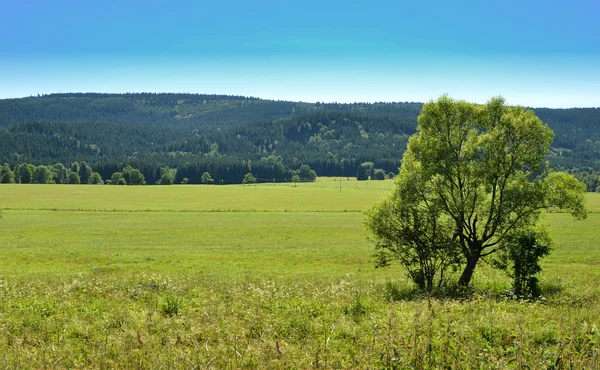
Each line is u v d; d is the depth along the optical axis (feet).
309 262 143.23
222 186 598.75
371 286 78.95
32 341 38.93
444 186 86.02
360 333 38.96
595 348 28.71
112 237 193.77
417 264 90.02
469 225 86.28
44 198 388.98
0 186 540.93
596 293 74.13
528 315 44.16
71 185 571.69
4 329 42.14
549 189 81.61
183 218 256.93
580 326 36.88
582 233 194.18
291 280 93.09
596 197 419.95
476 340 34.83
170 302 51.88
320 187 588.91
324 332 39.24
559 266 126.93
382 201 87.71
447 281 85.97
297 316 45.88
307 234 201.87
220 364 31.07
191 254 155.53
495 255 86.94
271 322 43.27
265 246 172.96
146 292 61.98
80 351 36.29
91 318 47.14
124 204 343.05
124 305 53.26
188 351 33.63
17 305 53.47
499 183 84.64
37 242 180.24
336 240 186.91
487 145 83.10
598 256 143.84
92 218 254.68
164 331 41.11
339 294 61.05
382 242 90.38
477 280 90.33
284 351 32.30
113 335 39.17
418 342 30.60
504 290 75.25
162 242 181.78
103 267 130.21
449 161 84.64
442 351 30.07
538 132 81.76
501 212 83.20
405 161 88.69
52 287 69.00
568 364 27.76
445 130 86.28
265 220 249.14
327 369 29.60
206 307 49.98
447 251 82.58
